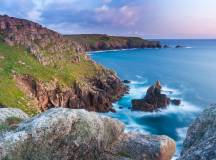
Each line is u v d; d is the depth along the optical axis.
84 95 111.62
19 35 145.25
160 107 98.88
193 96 116.94
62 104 108.94
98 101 107.69
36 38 152.38
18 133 22.00
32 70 115.12
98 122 26.41
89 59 156.62
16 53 128.75
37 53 133.38
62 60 141.12
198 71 195.25
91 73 136.62
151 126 84.81
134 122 88.62
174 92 124.88
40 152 22.36
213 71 195.12
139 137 30.52
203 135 15.27
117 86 126.38
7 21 159.88
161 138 30.53
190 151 14.01
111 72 144.38
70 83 116.62
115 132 29.25
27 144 21.91
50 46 150.88
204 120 15.99
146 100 100.94
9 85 96.81
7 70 107.75
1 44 134.62
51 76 115.06
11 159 20.86
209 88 133.75
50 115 23.69
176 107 100.19
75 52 156.50
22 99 92.69
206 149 13.06
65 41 164.12
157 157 28.78
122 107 104.50
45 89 106.31
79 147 24.50
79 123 24.58
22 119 27.47
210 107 16.52
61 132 23.44
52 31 169.38
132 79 161.00
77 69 136.62
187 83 147.12
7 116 26.95
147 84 146.00
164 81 153.62
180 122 86.75
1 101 83.38
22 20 169.75
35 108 92.19
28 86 105.19
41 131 22.59
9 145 21.17
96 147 25.92
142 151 28.70
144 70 198.50
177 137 75.62
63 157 23.59
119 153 27.88
